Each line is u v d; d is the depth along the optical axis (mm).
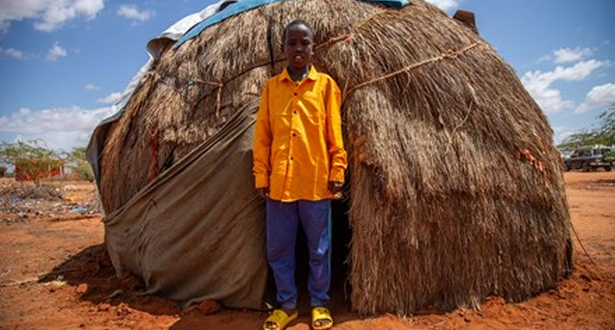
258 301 3994
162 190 4480
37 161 20188
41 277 5520
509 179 4164
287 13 4797
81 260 6395
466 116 4234
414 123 4102
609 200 13758
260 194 3703
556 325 3627
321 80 3758
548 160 4492
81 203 15273
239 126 4133
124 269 5047
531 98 4895
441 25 4867
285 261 3738
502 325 3625
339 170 3588
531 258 4250
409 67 4320
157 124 4734
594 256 5992
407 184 3842
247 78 4477
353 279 3842
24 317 4051
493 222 4051
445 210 3922
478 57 4730
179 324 3766
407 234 3811
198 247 4195
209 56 4832
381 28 4598
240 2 5293
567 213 4688
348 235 5297
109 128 5820
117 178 5176
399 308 3822
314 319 3561
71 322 3906
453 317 3779
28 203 15188
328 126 3672
